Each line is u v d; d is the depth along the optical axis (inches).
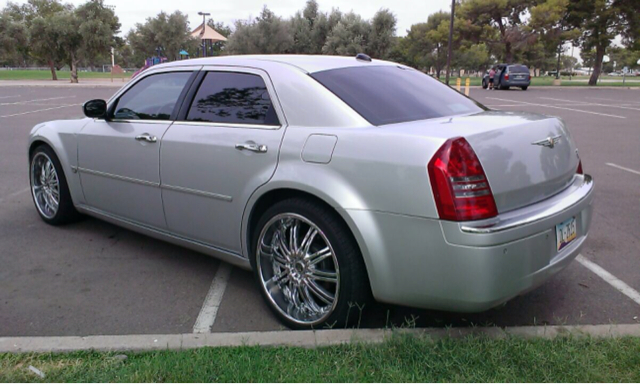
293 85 134.3
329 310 124.2
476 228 104.3
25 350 115.0
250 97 141.8
